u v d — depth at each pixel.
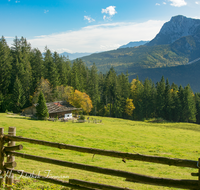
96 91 107.19
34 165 10.84
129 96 111.00
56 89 83.38
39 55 99.94
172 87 123.81
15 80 78.50
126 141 28.41
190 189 4.34
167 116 103.00
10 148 6.21
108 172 5.04
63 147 5.80
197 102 105.94
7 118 46.56
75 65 115.19
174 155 20.47
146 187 8.59
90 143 25.03
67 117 65.19
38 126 36.66
